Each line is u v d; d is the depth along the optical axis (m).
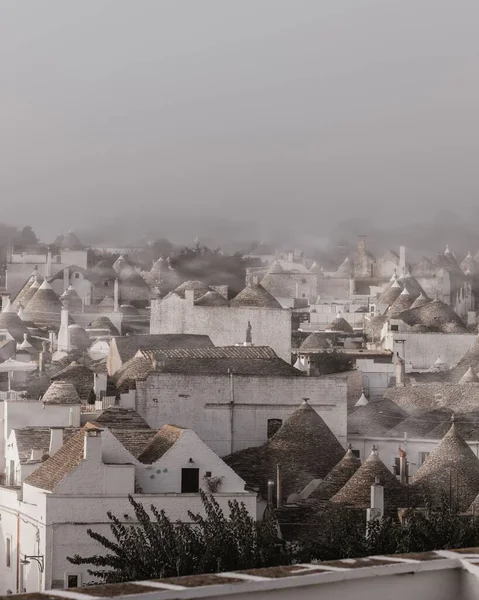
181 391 119.50
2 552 89.12
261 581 23.70
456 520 45.25
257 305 195.62
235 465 106.00
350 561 25.23
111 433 85.38
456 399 138.88
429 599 25.33
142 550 46.50
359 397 171.62
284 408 121.06
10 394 142.38
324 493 92.94
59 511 80.88
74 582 80.56
